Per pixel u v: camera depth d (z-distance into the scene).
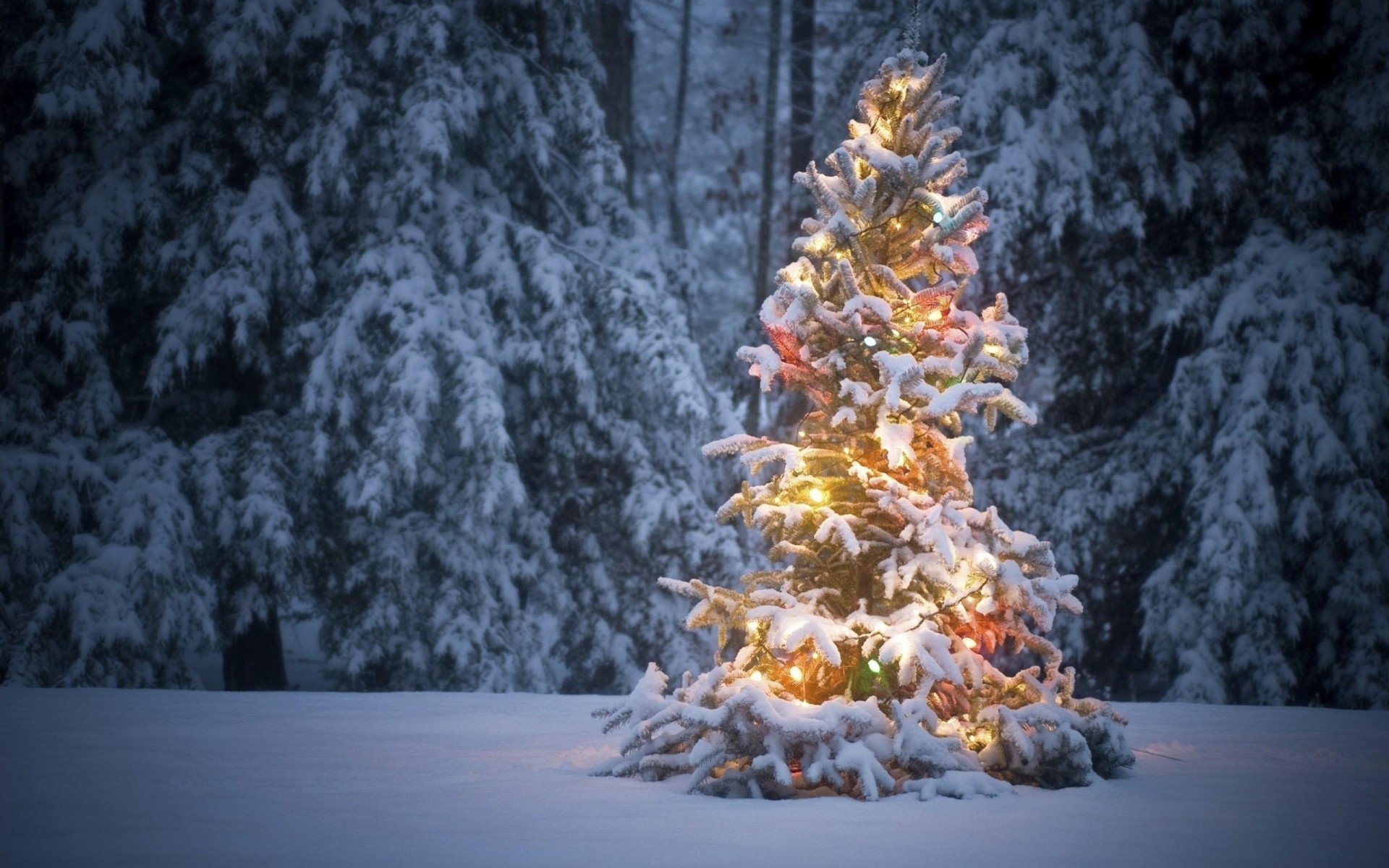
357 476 14.86
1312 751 7.00
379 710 8.49
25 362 15.37
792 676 5.94
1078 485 18.36
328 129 15.38
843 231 6.24
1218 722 8.55
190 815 4.58
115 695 9.21
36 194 16.03
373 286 15.41
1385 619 16.20
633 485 17.48
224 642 15.21
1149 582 16.98
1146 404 18.98
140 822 4.44
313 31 15.56
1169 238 18.73
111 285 15.69
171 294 15.77
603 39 23.48
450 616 15.57
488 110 17.75
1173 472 17.59
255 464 14.98
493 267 16.41
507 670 15.59
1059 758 5.54
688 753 5.71
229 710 8.37
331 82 15.48
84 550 14.39
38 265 15.44
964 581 5.85
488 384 15.30
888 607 6.04
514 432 17.27
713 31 36.81
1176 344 18.39
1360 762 6.60
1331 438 16.16
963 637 6.21
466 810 4.74
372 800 4.96
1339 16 17.86
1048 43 18.39
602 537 17.86
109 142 15.71
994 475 18.89
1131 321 18.50
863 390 6.10
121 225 15.35
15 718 7.67
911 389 5.94
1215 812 4.88
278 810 4.71
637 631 17.61
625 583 17.77
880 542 6.07
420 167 15.77
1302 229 17.72
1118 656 18.50
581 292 16.98
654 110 40.97
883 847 4.07
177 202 15.88
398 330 15.19
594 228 18.45
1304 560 16.81
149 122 16.03
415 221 16.39
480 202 17.53
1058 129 17.83
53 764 5.82
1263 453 16.22
